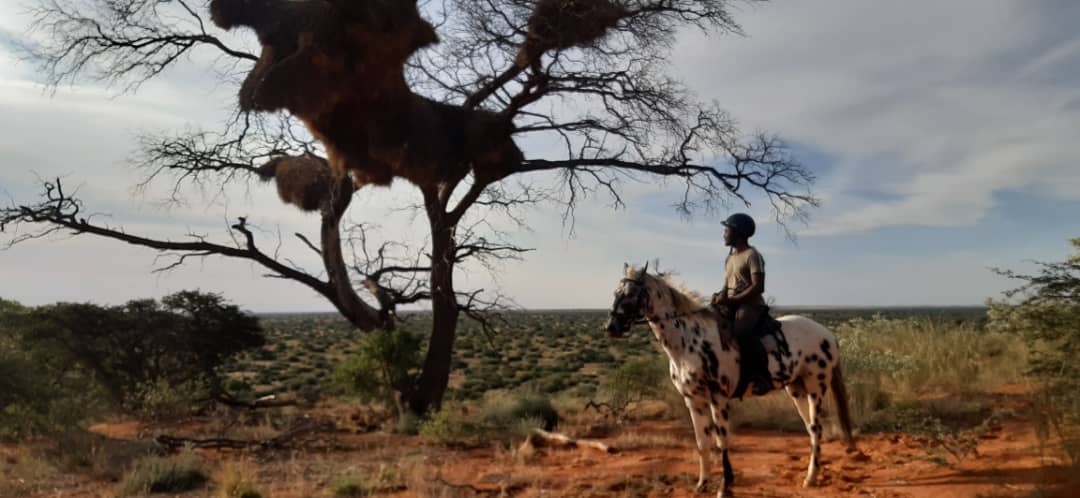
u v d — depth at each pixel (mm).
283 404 17516
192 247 14805
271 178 16516
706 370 7543
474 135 14367
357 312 16078
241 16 12625
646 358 15984
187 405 16203
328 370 40688
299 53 12016
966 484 6898
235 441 12250
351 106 12758
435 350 15742
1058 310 8156
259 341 22156
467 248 15688
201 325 20734
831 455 9258
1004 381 13094
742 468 8852
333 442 12648
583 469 9539
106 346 19281
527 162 15500
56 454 11562
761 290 7492
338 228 15734
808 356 7871
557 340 64875
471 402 21375
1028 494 6043
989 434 9305
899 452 8953
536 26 13953
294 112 12312
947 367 14172
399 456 11039
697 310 7719
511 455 10695
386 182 13898
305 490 8656
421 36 12781
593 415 14602
